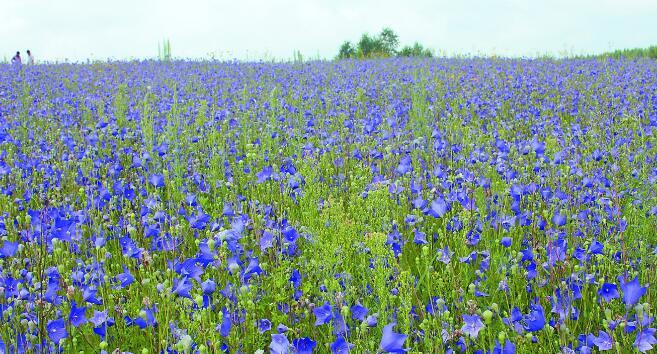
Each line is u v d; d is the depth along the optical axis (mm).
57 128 10758
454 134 9242
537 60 24344
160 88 15891
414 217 5137
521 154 6914
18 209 6391
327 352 3459
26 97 14055
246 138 9344
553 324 3740
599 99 13008
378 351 2727
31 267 4387
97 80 18000
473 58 26547
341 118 10570
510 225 4891
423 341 3477
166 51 31859
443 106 12484
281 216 5008
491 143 8523
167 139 8281
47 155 8438
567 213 5031
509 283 4031
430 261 4488
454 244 5016
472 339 3318
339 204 5113
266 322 3570
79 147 9016
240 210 5539
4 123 10680
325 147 8555
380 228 5051
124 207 5984
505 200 5449
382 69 20391
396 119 10133
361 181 6559
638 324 3074
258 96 14039
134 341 3643
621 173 6746
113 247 5152
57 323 3336
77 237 4723
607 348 3152
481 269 4336
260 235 4582
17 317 3410
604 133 9383
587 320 3811
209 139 8578
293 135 9086
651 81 16000
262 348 3512
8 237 5141
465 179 5742
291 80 16797
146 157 6980
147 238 5004
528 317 3545
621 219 4809
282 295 3842
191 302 3387
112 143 9156
